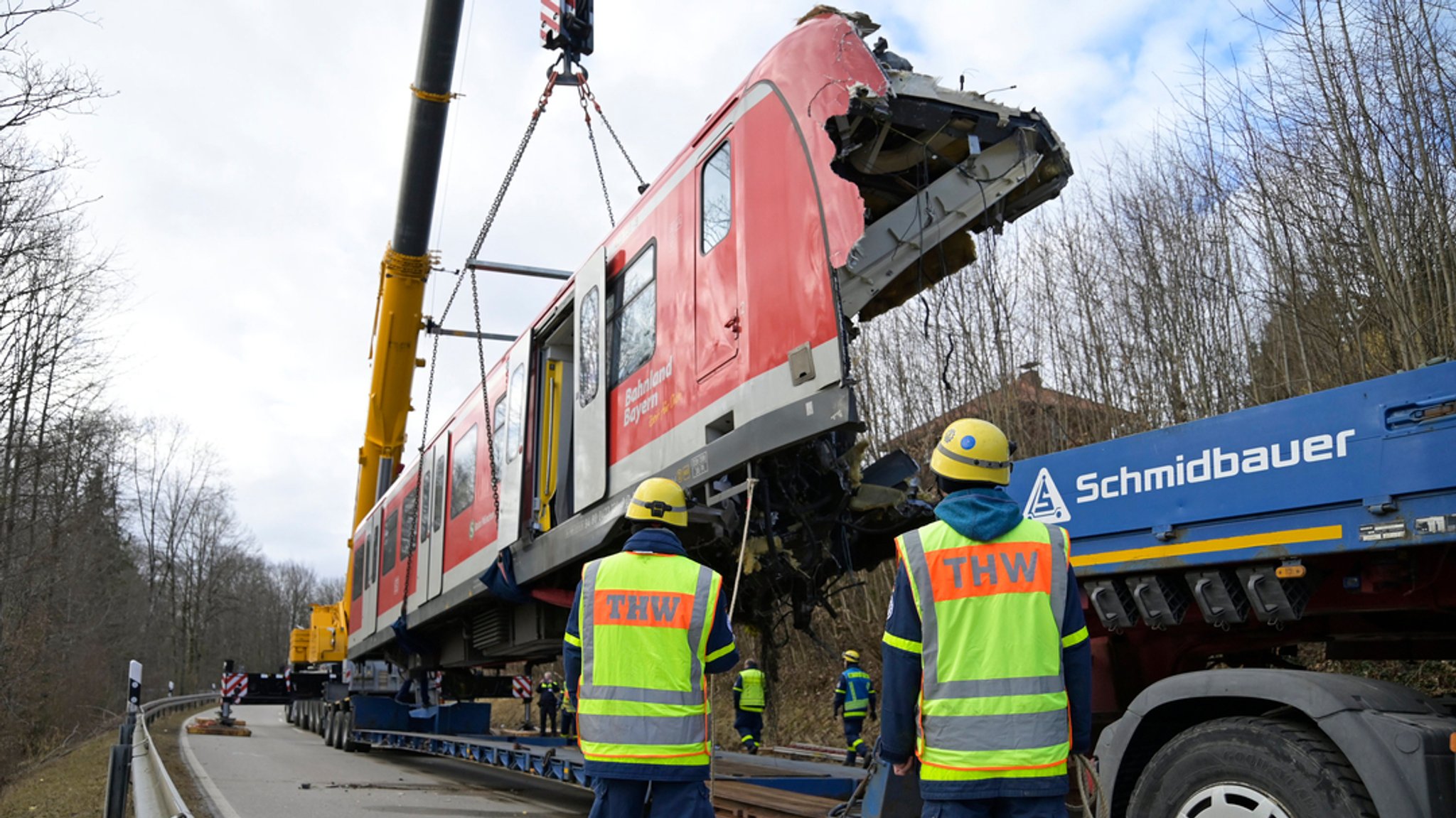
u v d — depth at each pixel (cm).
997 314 1446
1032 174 615
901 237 602
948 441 305
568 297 859
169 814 594
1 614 2100
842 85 537
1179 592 420
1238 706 384
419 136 1201
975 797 265
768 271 566
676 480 636
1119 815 402
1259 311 1257
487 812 876
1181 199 1386
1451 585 348
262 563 7912
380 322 1516
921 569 286
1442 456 319
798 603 655
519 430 920
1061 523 450
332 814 853
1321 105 1040
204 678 5481
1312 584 369
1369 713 327
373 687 1833
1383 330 988
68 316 1912
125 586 3800
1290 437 364
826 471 601
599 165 944
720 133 637
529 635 984
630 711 362
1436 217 916
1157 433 414
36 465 2114
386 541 1530
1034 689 271
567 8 945
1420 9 939
